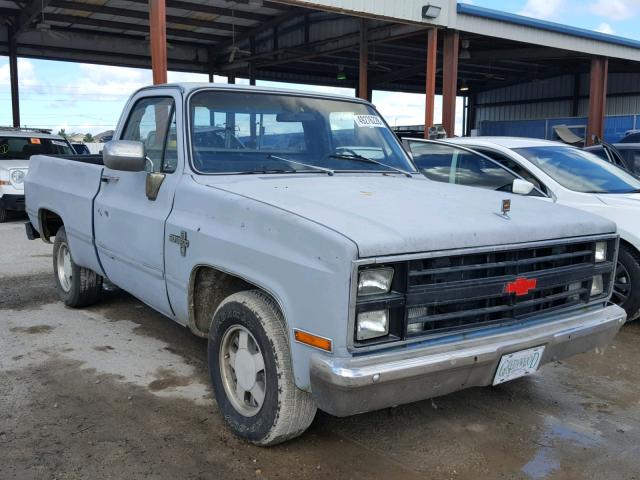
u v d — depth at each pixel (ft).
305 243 9.22
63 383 13.83
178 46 87.61
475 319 9.99
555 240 10.84
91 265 17.10
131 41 82.33
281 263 9.54
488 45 82.89
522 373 10.41
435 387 9.38
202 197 11.73
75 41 78.38
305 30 78.48
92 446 11.03
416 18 54.54
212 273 12.06
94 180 16.42
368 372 8.55
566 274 11.03
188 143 12.75
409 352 9.10
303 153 14.17
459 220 10.08
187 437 11.41
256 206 10.37
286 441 11.19
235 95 13.69
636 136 43.37
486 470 10.56
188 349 16.15
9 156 43.34
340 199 10.91
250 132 13.58
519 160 20.86
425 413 12.74
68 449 10.91
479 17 59.52
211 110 13.23
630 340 17.65
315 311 8.97
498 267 9.96
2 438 11.26
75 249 17.72
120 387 13.64
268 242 9.93
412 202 11.11
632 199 18.57
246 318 10.57
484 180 21.07
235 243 10.50
